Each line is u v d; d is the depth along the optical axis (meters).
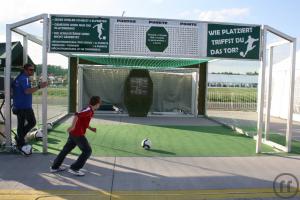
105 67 19.95
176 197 6.45
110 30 9.76
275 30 10.20
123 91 19.86
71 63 19.86
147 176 7.67
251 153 10.25
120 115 19.25
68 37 9.62
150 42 9.90
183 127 15.52
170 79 20.80
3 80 10.12
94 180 7.30
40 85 9.25
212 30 10.07
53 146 10.52
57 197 6.30
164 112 20.42
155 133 13.59
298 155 10.05
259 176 7.86
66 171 7.86
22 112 9.31
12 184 6.96
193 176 7.75
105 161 8.84
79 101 19.77
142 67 19.31
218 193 6.70
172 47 9.98
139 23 9.85
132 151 10.12
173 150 10.45
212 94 25.91
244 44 10.17
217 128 15.47
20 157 9.04
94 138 12.03
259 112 10.25
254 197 6.55
